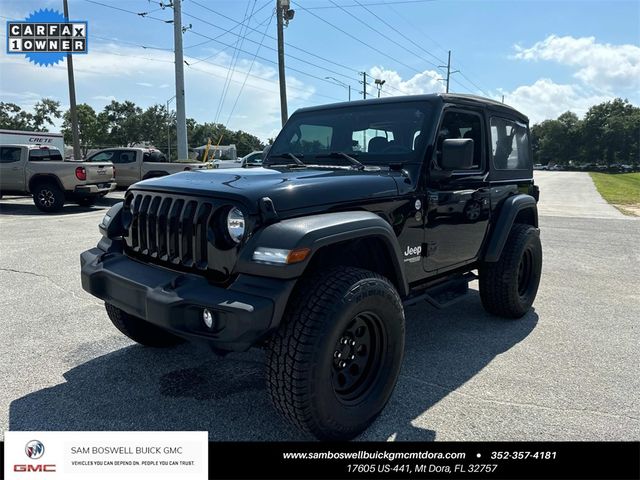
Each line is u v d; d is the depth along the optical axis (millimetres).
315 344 2283
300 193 2568
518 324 4484
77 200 13391
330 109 3938
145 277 2629
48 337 3969
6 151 12742
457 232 3697
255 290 2273
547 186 31062
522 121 4715
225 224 2451
